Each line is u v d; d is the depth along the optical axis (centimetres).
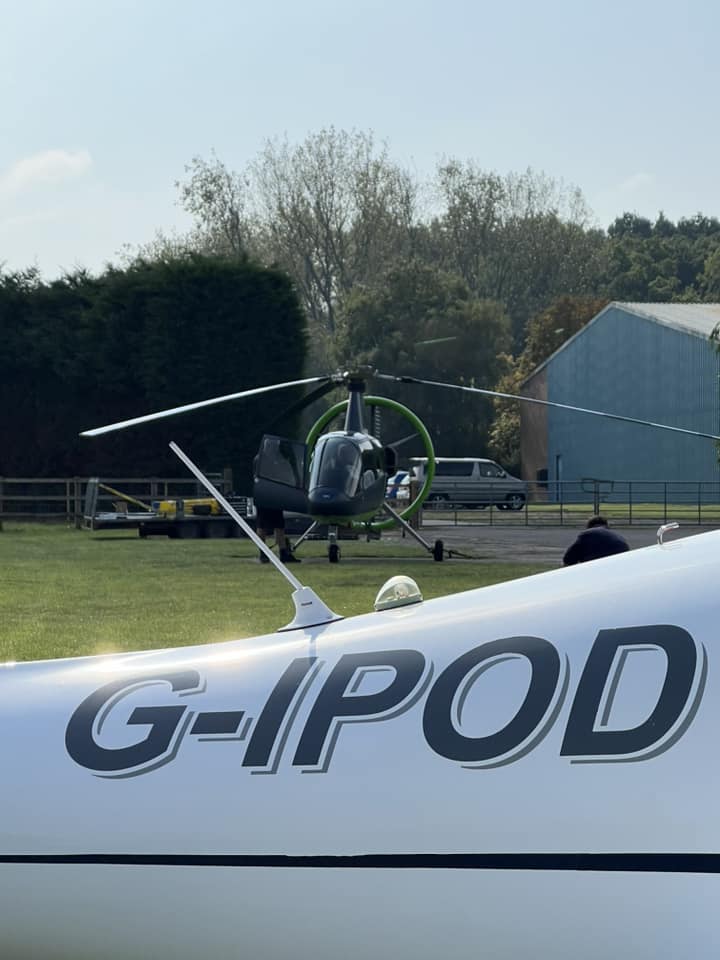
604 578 973
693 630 884
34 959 986
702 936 793
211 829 939
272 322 15775
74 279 16275
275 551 9331
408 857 879
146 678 1046
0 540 11119
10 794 998
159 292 15662
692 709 846
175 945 942
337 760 924
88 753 1001
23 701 1056
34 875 977
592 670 890
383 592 1097
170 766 972
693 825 813
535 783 860
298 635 1060
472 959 854
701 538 1020
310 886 902
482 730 895
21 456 16362
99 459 16188
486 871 855
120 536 11919
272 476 8250
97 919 960
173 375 15662
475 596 1023
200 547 10169
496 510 18975
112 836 963
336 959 895
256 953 919
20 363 16125
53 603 5653
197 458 15912
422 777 894
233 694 999
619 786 838
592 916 823
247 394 6419
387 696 944
